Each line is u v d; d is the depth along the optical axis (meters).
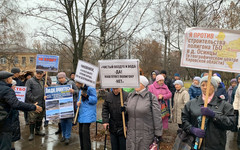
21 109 3.55
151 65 31.53
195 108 2.63
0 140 3.29
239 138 4.85
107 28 8.48
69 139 5.46
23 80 7.57
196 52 2.67
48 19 9.22
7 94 3.30
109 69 3.30
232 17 6.98
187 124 2.60
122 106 3.29
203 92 2.66
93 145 4.90
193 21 9.85
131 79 3.17
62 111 5.07
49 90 5.05
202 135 2.38
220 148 2.43
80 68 4.16
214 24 7.74
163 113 5.14
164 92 5.28
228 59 2.50
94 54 14.17
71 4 9.12
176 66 35.97
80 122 4.20
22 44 17.55
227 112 2.42
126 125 3.50
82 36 9.75
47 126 6.85
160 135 2.95
